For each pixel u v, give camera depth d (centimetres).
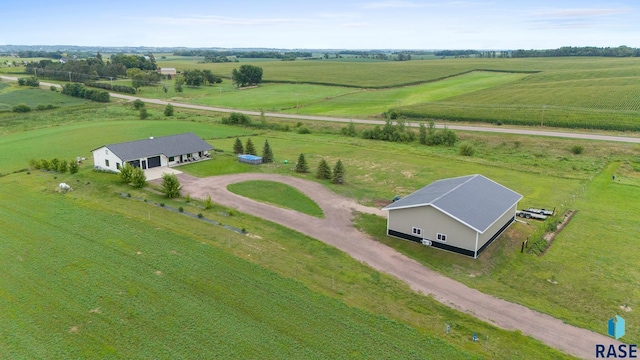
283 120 10925
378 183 5662
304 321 2616
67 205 4503
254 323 2581
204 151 6750
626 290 3078
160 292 2878
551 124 9231
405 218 3866
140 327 2527
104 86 16500
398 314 2741
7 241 3606
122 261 3288
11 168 6178
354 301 2866
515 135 8438
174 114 11769
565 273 3328
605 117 9281
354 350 2373
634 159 6700
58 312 2653
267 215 4409
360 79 18638
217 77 19300
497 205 3981
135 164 5900
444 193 3916
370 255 3581
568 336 2564
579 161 6744
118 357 2283
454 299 2950
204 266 3238
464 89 15262
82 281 2998
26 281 2992
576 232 4091
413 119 10769
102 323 2556
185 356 2297
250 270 3200
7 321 2561
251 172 6031
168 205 4600
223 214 4388
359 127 9831
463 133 8850
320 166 5800
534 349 2444
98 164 6072
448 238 3656
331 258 3506
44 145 7794
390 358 2320
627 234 4034
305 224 4209
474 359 2333
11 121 10394
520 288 3116
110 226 3953
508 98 12344
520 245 3819
